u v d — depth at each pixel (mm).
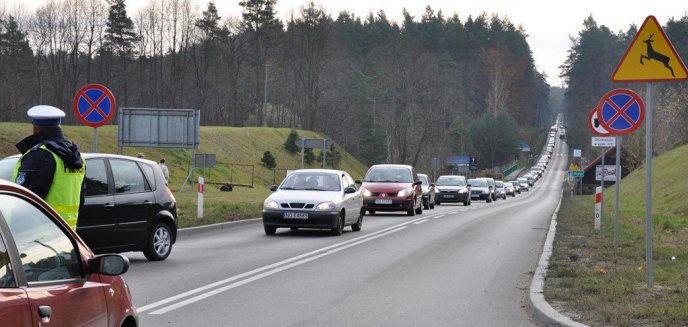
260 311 15352
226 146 118500
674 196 65938
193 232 34250
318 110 197500
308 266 22812
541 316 14352
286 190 35406
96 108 26984
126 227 21953
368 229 38531
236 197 64875
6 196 6848
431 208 65062
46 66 155625
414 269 22344
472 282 19844
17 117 149625
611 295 15930
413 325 14164
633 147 140250
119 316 8367
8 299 6102
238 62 184000
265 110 184875
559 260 23078
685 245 27312
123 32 161500
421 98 194625
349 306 16047
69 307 7105
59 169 12344
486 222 44594
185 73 172625
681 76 16719
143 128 72375
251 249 27672
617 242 27172
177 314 14906
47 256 7152
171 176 92000
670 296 15914
